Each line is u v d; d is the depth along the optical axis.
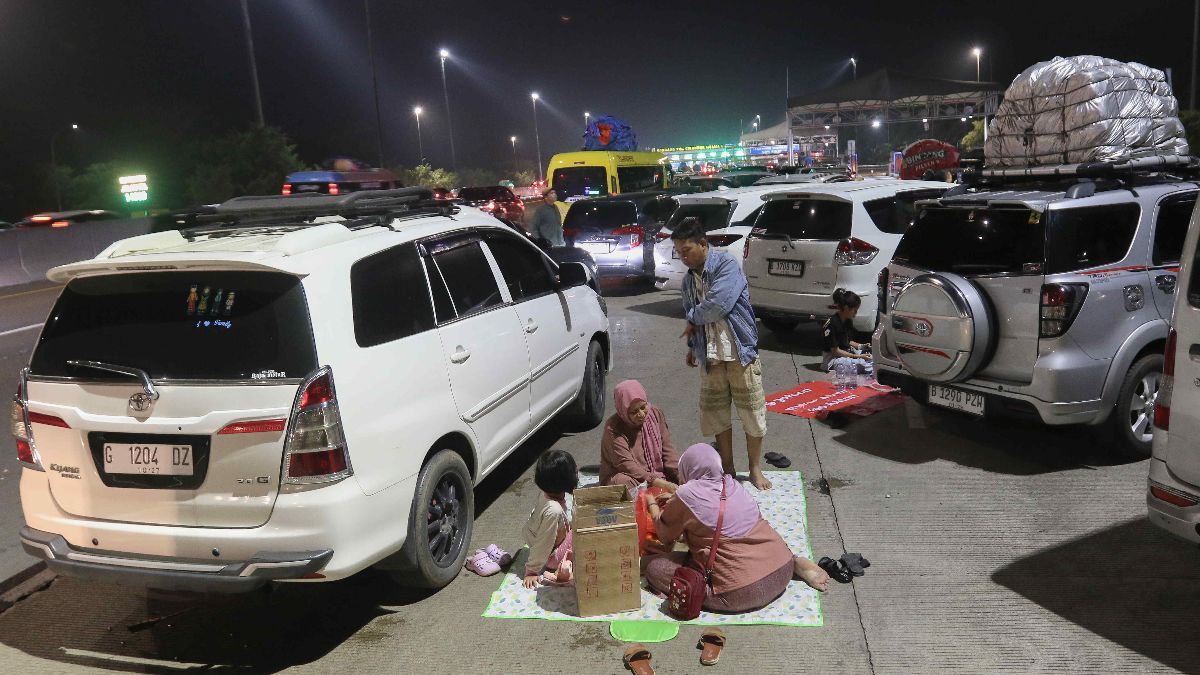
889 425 6.42
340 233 4.07
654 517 4.29
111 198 36.47
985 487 5.17
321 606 4.24
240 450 3.47
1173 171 6.04
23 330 12.59
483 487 5.67
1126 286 5.18
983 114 27.44
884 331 6.14
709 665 3.54
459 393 4.45
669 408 7.14
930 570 4.23
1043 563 4.23
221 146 34.09
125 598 4.47
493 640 3.84
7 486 6.16
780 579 3.96
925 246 5.83
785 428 6.49
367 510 3.65
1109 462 5.46
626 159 19.12
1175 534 3.65
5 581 4.73
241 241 3.98
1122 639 3.58
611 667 3.58
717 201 11.34
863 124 28.98
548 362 5.69
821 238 8.49
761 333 10.09
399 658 3.74
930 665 3.47
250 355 3.53
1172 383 3.63
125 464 3.60
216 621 4.16
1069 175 5.67
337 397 3.56
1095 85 5.96
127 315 3.72
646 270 13.28
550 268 6.08
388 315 4.07
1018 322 5.20
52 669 3.79
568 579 4.28
